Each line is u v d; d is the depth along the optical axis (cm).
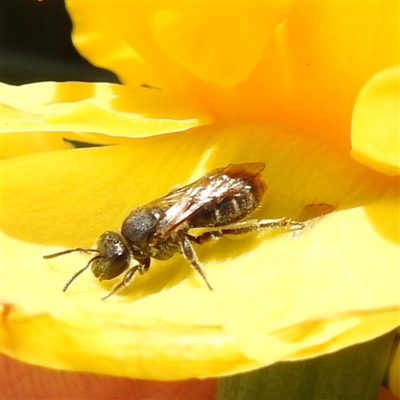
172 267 5
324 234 5
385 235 5
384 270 5
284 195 5
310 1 5
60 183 5
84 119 5
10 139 6
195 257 5
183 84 5
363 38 5
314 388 5
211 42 5
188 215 5
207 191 5
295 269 5
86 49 6
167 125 5
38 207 5
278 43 5
